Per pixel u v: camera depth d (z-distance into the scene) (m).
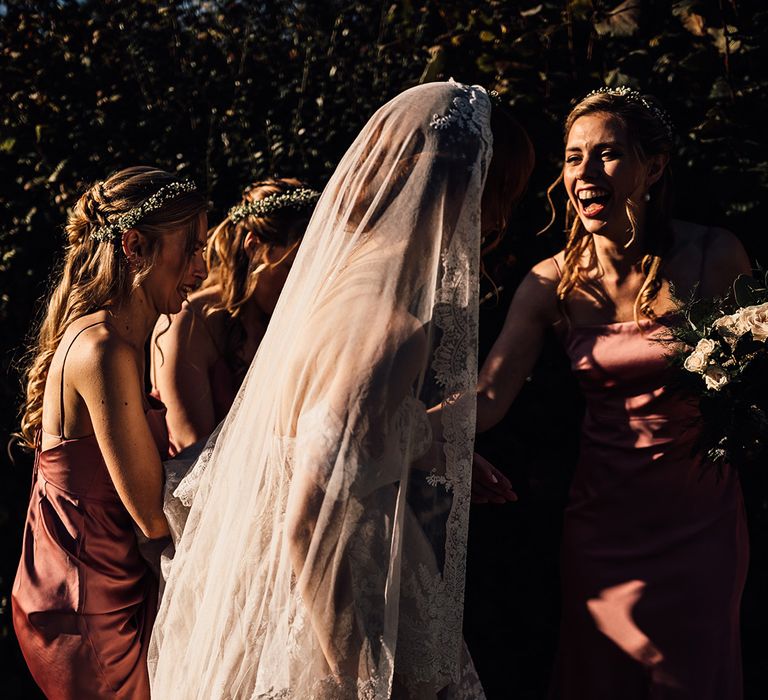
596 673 2.66
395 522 1.57
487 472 2.36
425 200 1.63
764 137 2.88
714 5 2.83
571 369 2.77
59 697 2.12
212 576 1.76
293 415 1.61
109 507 2.13
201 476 2.04
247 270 2.76
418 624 1.61
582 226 2.71
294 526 1.54
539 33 3.00
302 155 3.29
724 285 2.60
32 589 2.12
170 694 1.86
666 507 2.59
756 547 2.99
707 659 2.50
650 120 2.52
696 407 2.51
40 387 2.24
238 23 3.46
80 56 3.48
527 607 3.26
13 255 3.46
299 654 1.56
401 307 1.59
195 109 3.42
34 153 3.48
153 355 2.77
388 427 1.53
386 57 3.25
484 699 1.77
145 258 2.15
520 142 1.80
